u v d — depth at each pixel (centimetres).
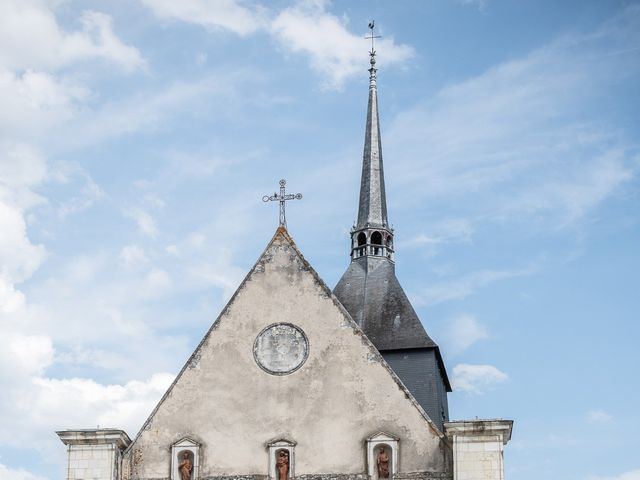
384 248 6669
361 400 5062
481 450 4850
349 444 5006
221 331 5228
